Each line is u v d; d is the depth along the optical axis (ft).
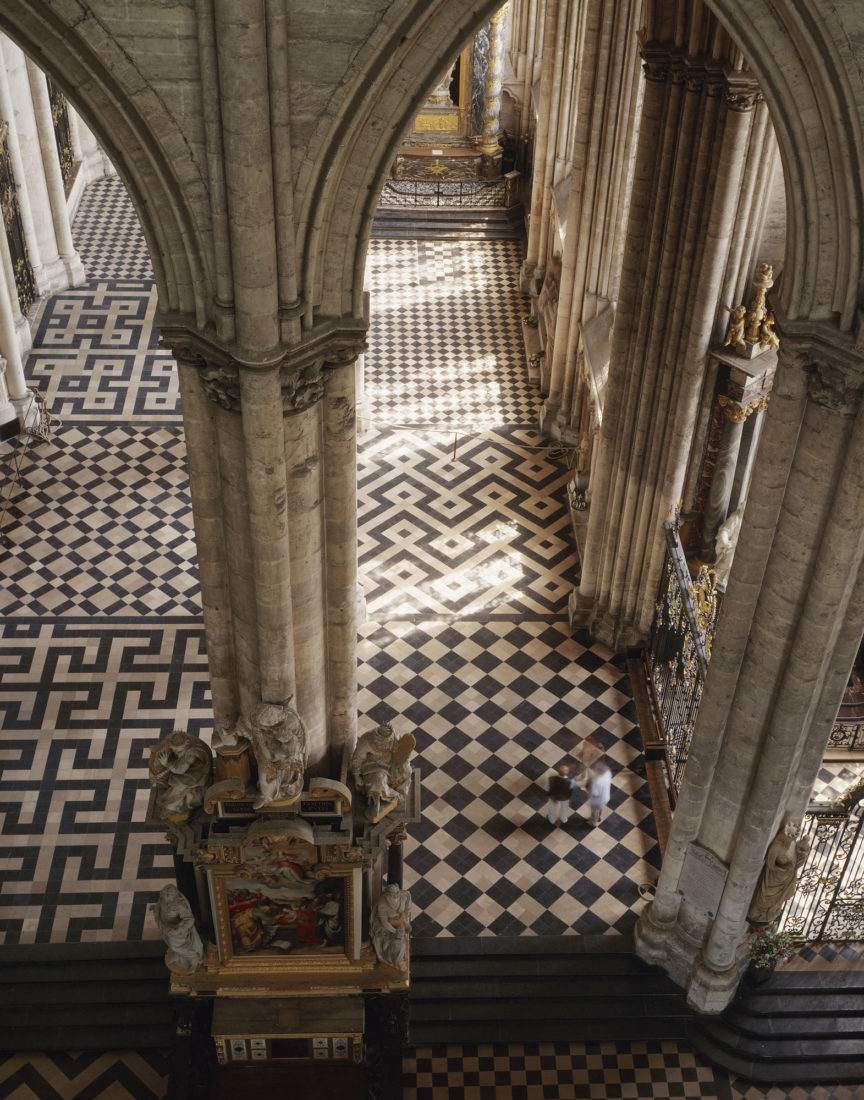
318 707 45.50
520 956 58.29
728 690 48.29
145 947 57.82
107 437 89.15
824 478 40.57
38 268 101.86
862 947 59.41
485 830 63.77
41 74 95.45
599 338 79.41
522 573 78.95
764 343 60.44
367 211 34.12
